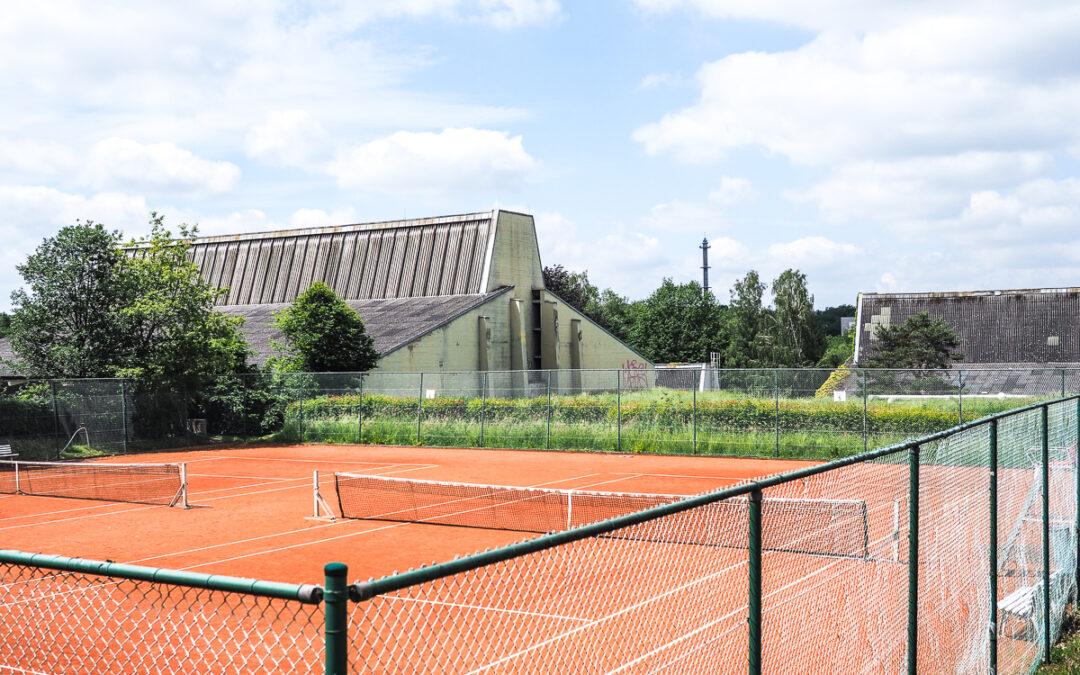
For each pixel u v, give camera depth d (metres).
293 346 45.69
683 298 103.69
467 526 17.86
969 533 8.96
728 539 10.73
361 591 3.28
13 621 9.23
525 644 7.16
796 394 33.19
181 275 39.16
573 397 36.56
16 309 37.19
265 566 14.64
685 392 35.56
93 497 23.27
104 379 36.25
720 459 32.12
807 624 7.08
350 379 40.28
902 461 8.82
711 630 7.00
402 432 38.69
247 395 40.97
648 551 10.16
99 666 8.16
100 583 5.55
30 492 24.42
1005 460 10.30
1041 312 65.31
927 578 7.94
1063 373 30.52
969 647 8.60
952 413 30.06
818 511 13.48
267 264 68.00
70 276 37.12
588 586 8.55
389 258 62.88
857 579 8.23
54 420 34.50
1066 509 12.52
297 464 31.38
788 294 85.81
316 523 18.62
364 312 57.75
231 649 8.74
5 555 4.05
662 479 26.70
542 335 60.34
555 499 21.19
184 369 39.16
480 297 56.97
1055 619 10.66
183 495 21.36
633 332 105.62
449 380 47.56
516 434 36.72
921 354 52.16
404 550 15.77
